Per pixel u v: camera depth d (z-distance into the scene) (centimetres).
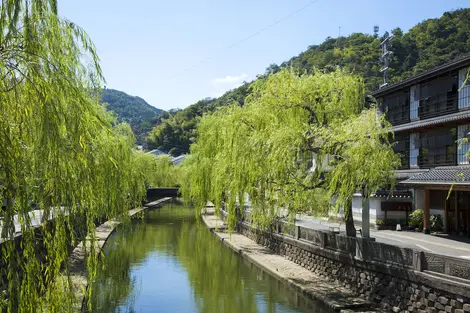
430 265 1097
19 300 573
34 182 613
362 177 1282
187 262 2220
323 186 1464
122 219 2981
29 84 596
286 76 1691
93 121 732
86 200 709
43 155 600
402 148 2928
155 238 3052
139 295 1608
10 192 555
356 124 1347
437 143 2548
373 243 1354
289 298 1538
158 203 6406
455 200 2322
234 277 1878
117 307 1455
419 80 2673
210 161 3069
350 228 1574
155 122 14612
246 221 3058
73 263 1752
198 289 1681
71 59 702
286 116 1628
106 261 2116
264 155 1528
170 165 6638
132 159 2719
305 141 1426
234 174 1766
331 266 1658
